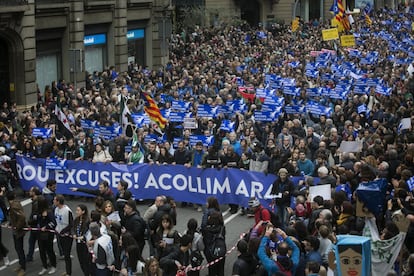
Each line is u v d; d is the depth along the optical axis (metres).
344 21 62.25
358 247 12.09
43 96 43.50
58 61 46.34
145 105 28.88
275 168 23.80
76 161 25.44
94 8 49.41
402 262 14.93
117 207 19.12
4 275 19.23
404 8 107.06
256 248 15.13
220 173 24.27
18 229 19.03
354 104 33.41
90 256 17.39
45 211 18.91
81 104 36.22
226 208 25.19
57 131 30.03
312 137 26.50
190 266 16.09
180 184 24.77
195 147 25.39
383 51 58.75
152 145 25.77
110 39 52.38
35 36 43.00
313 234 16.70
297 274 14.70
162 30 42.41
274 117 30.36
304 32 76.00
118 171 25.12
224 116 33.06
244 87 39.19
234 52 59.84
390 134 25.69
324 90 36.75
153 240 17.70
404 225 15.42
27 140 27.06
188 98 36.66
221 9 82.81
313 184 20.91
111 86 40.94
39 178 25.94
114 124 29.48
